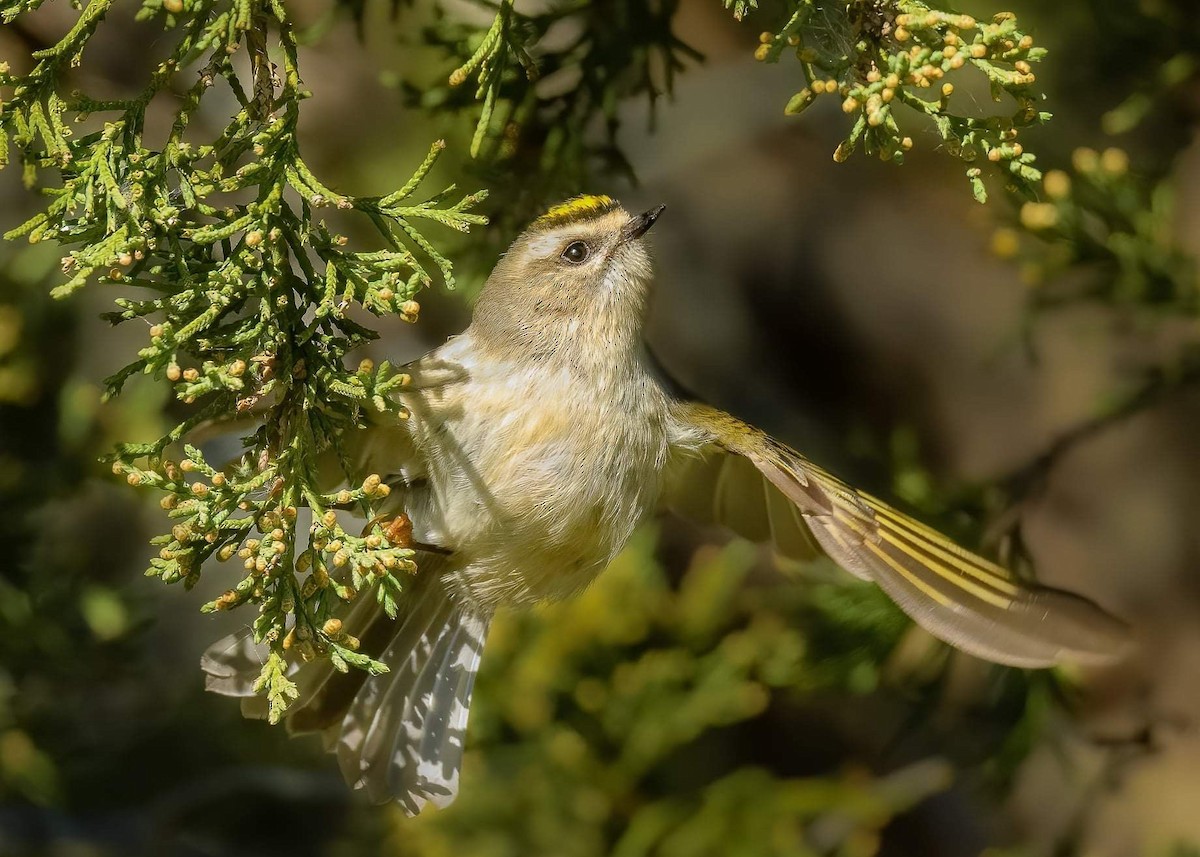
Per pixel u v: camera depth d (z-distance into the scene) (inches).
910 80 120.4
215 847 125.7
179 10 120.0
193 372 119.9
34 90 120.3
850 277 130.4
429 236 123.3
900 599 121.3
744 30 128.7
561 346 121.8
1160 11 124.0
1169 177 124.0
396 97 124.9
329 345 120.3
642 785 124.7
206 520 120.0
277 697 119.9
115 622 124.2
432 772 121.7
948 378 129.7
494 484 121.6
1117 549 128.0
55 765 124.9
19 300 125.0
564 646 124.6
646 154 128.6
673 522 127.6
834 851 125.6
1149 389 124.0
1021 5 124.5
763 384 130.1
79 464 124.6
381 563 120.0
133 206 120.0
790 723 127.3
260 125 120.4
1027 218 123.5
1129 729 126.3
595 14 123.0
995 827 127.3
